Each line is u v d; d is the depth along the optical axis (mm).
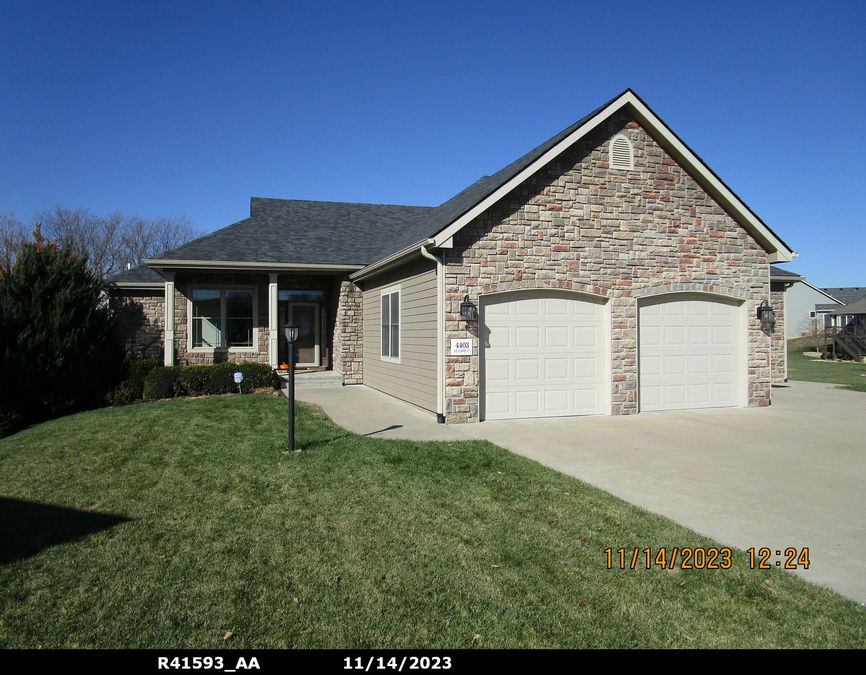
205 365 13547
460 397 10078
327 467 6801
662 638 3369
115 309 16812
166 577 4090
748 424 10164
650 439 8805
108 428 8969
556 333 10867
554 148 10398
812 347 38562
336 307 16000
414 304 11461
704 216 11773
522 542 4691
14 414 10672
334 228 17172
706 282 11805
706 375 12023
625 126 11219
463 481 6328
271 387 13570
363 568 4219
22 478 6516
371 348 14797
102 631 3428
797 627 3477
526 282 10492
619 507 5535
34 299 11414
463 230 10148
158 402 11789
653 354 11617
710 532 5000
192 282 15164
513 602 3750
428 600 3771
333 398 12812
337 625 3486
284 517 5242
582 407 11016
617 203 11117
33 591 3893
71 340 11461
